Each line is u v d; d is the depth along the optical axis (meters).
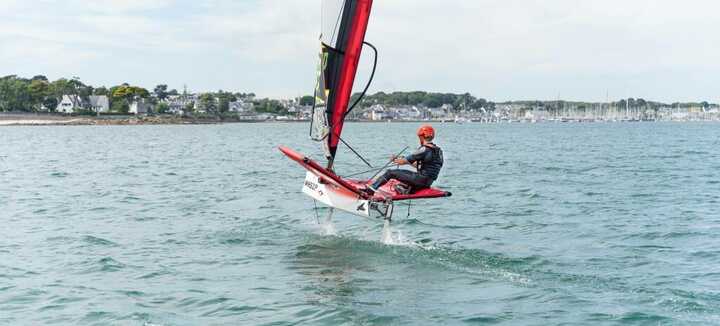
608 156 45.88
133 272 11.54
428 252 13.12
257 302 9.80
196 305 9.66
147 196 22.16
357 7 12.98
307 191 13.88
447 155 47.06
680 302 9.76
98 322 8.90
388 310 9.44
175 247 13.60
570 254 13.12
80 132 110.31
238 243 14.02
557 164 37.78
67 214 18.05
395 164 13.02
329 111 13.27
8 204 20.02
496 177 29.33
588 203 20.61
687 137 92.00
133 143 68.62
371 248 13.45
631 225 16.45
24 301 9.80
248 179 28.34
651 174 30.83
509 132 130.12
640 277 11.30
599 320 8.99
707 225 16.30
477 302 9.83
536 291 10.40
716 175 29.97
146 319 9.02
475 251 13.28
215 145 65.06
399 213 18.39
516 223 16.89
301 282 10.90
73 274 11.37
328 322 8.95
